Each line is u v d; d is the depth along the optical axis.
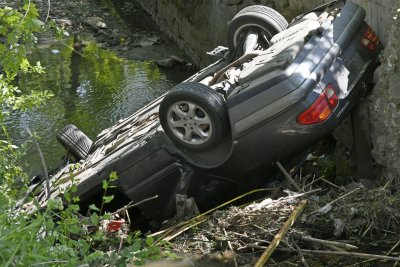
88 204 9.12
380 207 7.36
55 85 17.02
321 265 6.74
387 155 8.09
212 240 7.39
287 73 7.70
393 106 7.99
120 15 25.05
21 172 7.85
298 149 7.91
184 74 17.73
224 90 8.18
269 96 7.67
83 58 19.27
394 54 8.09
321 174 9.47
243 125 7.77
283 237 7.07
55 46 20.31
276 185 8.60
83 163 9.79
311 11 10.02
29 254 4.36
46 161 12.76
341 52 8.30
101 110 15.29
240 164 8.09
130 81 17.08
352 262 6.73
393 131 7.98
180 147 8.27
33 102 8.66
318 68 7.89
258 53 8.67
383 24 9.19
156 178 8.48
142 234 8.76
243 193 8.59
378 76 8.41
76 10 25.80
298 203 7.56
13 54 7.25
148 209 8.64
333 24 8.62
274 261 6.89
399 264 6.59
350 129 9.12
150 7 24.52
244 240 7.29
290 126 7.68
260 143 7.84
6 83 8.13
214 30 16.66
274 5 13.53
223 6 15.73
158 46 20.72
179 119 8.11
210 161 8.24
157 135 8.40
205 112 7.89
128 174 8.54
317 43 8.20
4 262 4.29
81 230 5.48
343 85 8.05
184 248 7.34
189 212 8.21
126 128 9.95
